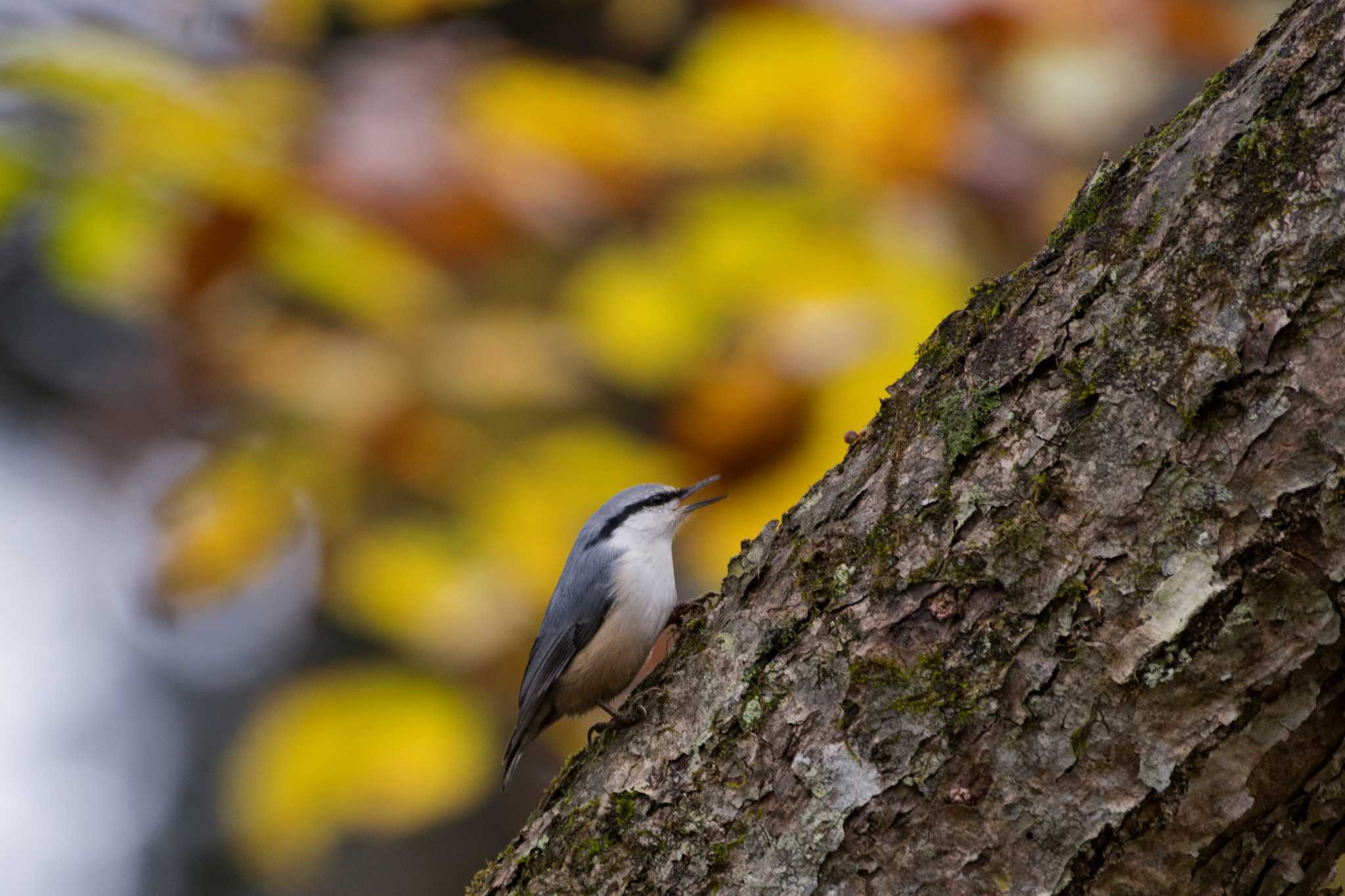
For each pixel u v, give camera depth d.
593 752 4.31
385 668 5.82
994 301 3.71
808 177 5.70
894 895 3.53
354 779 5.49
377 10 5.95
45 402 9.81
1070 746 3.34
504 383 5.86
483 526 5.84
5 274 9.49
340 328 6.00
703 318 5.64
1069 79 5.45
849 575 3.73
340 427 5.78
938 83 5.38
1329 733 3.20
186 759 14.29
